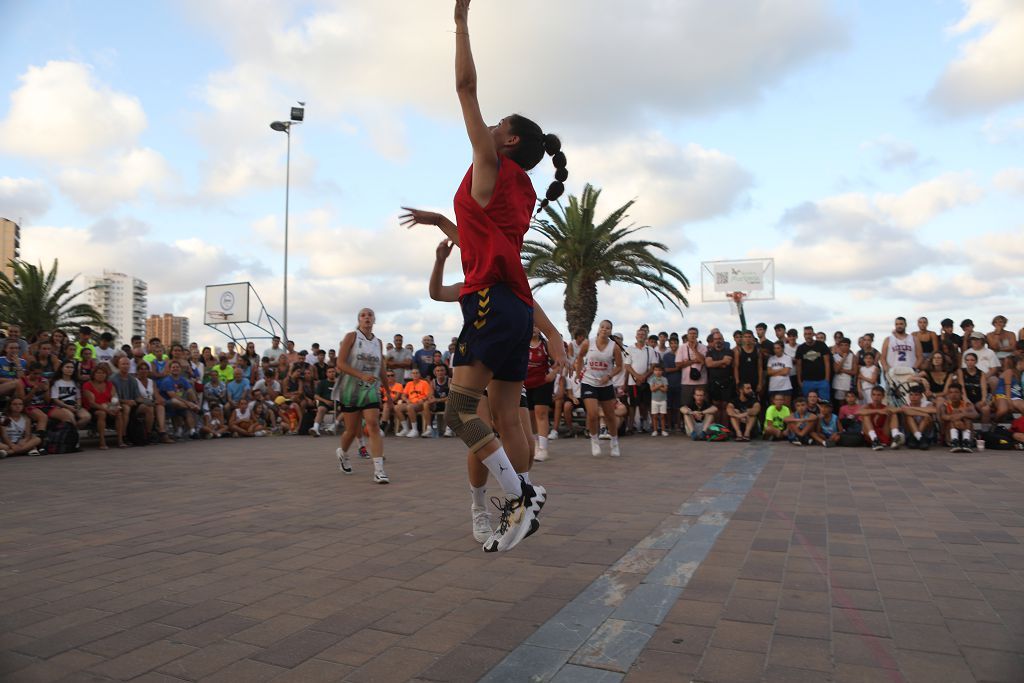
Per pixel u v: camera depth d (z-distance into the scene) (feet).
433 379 47.98
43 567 12.76
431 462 30.48
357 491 21.85
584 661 8.27
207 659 8.46
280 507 18.97
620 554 13.28
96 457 33.71
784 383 40.55
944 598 10.47
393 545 14.33
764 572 11.93
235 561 13.12
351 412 25.55
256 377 53.57
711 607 10.13
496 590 11.13
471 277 10.56
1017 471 25.39
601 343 31.50
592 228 71.20
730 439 40.81
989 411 36.14
